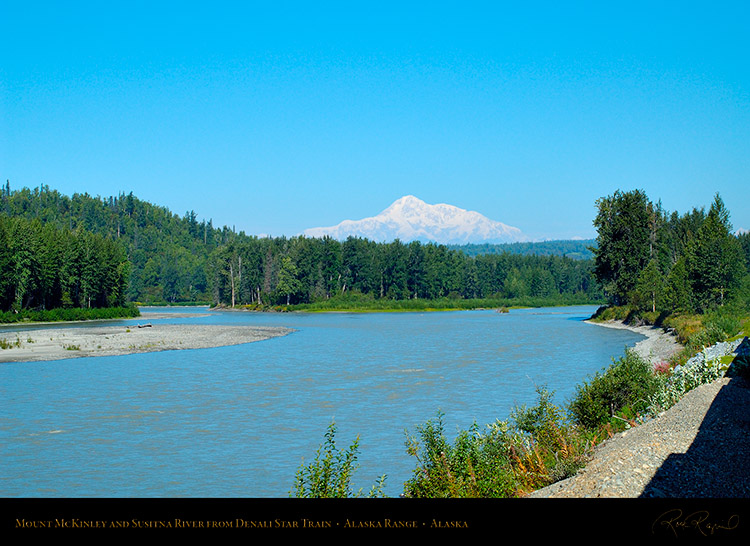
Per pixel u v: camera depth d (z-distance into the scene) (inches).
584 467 690.2
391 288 7308.1
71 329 3592.5
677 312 3051.2
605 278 4333.2
